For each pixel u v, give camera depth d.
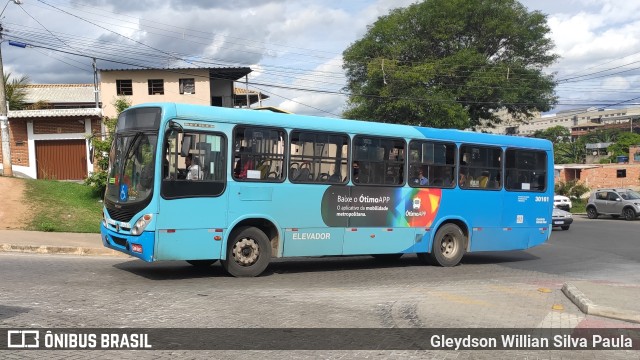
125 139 10.06
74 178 30.17
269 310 7.62
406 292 9.48
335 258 14.48
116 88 37.53
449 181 13.00
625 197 32.50
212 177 9.80
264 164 10.36
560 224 24.30
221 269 11.27
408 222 12.24
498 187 13.84
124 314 7.05
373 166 11.76
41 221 17.28
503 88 36.25
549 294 9.62
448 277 11.55
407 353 5.96
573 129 110.69
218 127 9.88
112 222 9.95
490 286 10.43
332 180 11.16
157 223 9.24
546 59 39.66
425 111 34.84
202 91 38.16
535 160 14.64
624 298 8.52
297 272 11.53
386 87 35.59
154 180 9.28
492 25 37.09
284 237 10.58
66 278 9.52
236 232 10.16
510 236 14.04
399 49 37.16
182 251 9.48
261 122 10.35
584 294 8.83
